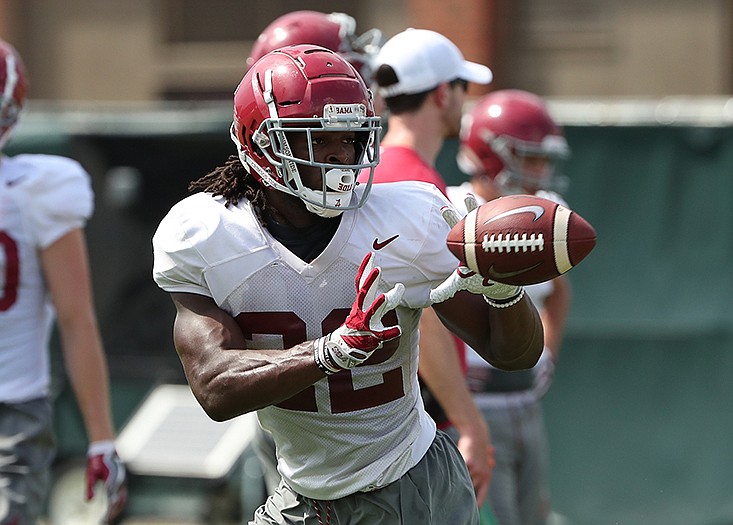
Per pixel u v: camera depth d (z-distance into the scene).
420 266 10.07
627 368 23.38
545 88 40.47
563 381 23.58
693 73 39.78
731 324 22.97
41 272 15.07
